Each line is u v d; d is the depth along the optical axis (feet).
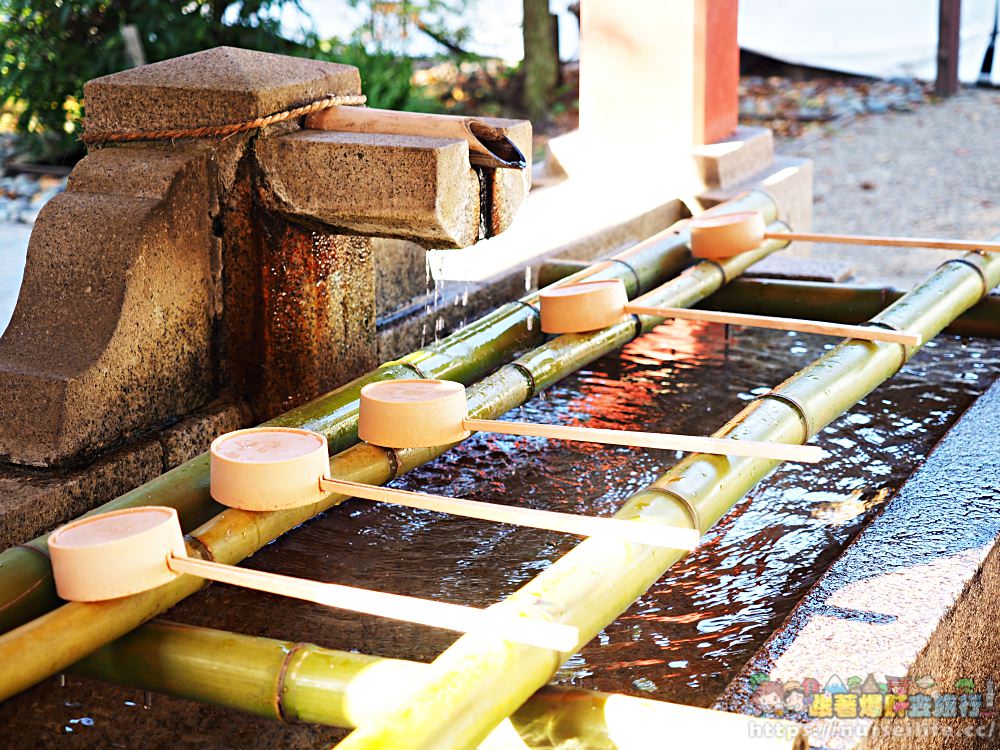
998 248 11.41
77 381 8.17
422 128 8.56
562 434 7.54
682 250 12.51
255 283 9.36
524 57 30.94
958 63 32.89
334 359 10.05
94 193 8.81
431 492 9.49
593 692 5.71
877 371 9.45
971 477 8.32
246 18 23.17
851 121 30.86
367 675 5.76
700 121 16.11
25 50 21.86
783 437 8.16
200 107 8.81
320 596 5.75
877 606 6.62
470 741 5.14
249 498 6.94
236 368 9.55
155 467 8.70
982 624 7.32
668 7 15.87
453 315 12.51
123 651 6.26
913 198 25.16
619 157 16.51
